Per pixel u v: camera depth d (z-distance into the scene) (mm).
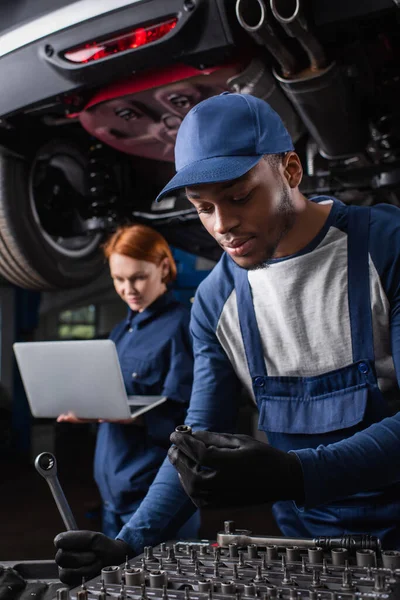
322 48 1333
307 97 1449
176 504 943
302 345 966
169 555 768
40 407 1738
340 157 1792
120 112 1708
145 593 638
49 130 2047
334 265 924
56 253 2131
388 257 889
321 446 746
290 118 1699
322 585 646
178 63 1541
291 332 964
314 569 674
